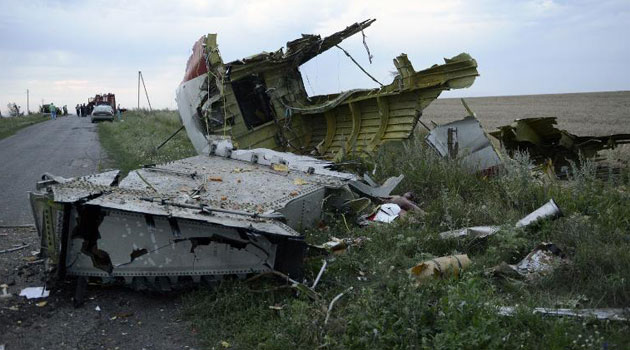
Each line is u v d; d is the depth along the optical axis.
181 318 4.17
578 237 5.07
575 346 3.28
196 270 4.39
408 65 9.33
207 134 9.64
